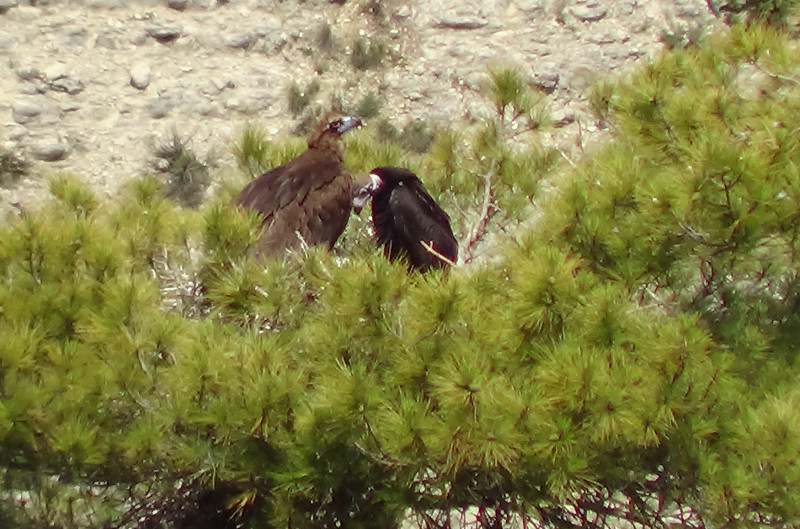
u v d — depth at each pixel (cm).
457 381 943
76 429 1013
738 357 1147
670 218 1102
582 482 1005
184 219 1210
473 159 1619
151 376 1034
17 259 1123
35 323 1083
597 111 1476
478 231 1509
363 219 1612
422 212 1515
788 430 962
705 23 3612
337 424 994
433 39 3616
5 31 3469
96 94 3453
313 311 1098
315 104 3519
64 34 3488
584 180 1208
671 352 980
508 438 949
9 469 1112
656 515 1087
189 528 1183
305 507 1109
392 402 998
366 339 1025
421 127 3488
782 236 1106
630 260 1144
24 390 1002
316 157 1515
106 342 1040
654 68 1320
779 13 3428
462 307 991
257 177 1527
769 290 1238
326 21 3622
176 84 3488
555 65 3584
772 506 977
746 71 1350
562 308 1009
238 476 1062
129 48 3509
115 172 3384
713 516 1023
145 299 1052
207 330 1046
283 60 3569
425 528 1175
